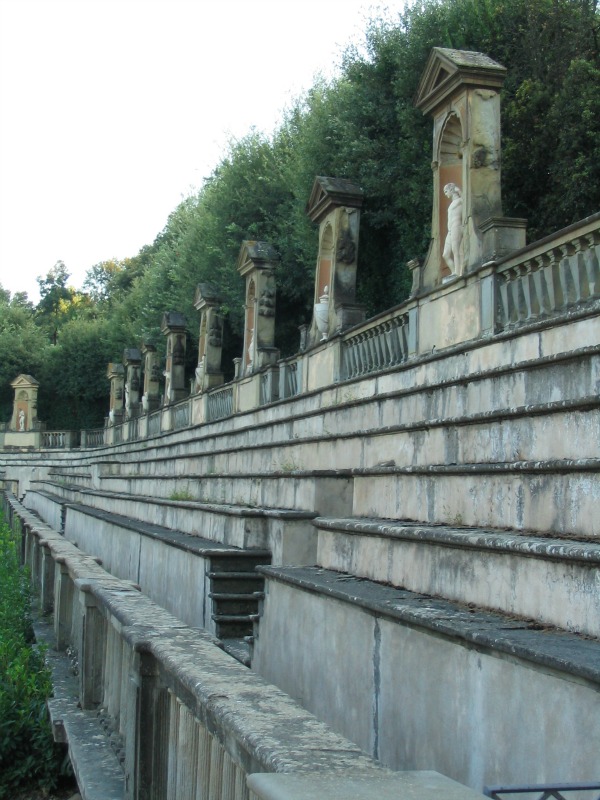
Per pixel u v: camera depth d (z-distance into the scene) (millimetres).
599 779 3637
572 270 9258
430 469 7695
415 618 5262
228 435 22828
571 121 19078
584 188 18391
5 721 7324
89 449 53781
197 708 3877
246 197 33031
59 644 9836
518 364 8484
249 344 25797
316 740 3018
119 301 69562
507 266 10562
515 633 4641
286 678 7715
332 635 6699
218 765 3623
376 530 7191
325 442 12750
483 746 4555
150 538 14695
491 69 12266
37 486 48969
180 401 33281
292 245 29562
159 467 26141
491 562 5539
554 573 4875
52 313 91000
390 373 13383
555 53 20750
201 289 31234
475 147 12094
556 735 3953
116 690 6234
